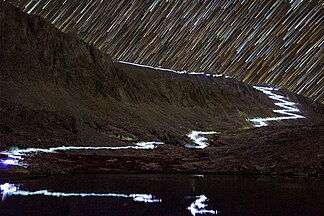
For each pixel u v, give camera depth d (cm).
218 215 712
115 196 918
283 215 712
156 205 809
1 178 1181
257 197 921
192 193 988
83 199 866
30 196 881
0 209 725
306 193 997
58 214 702
